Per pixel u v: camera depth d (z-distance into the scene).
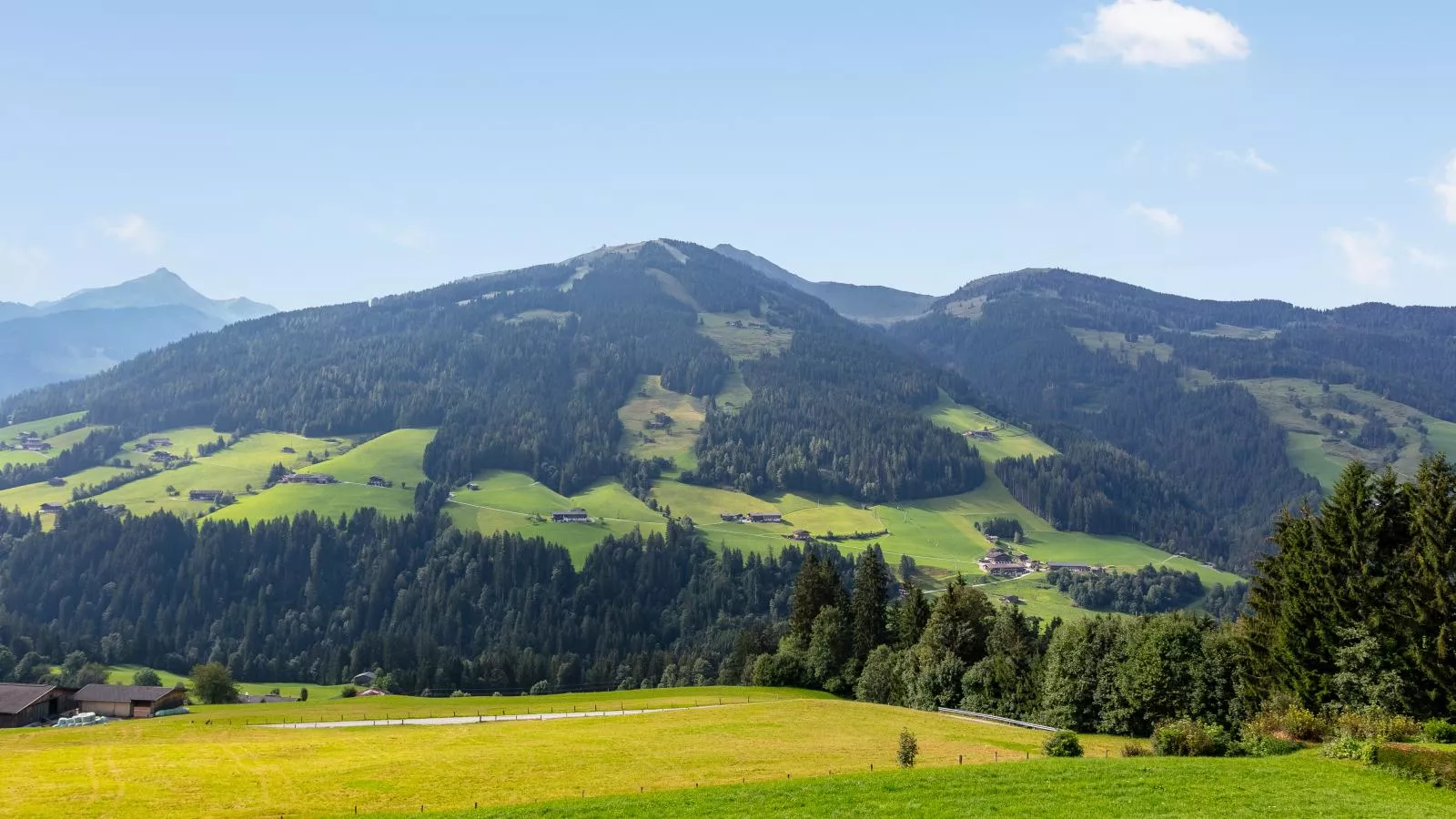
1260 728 62.03
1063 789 48.75
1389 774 49.41
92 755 70.81
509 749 73.50
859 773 57.91
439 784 60.97
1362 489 69.31
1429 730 54.66
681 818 47.34
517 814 50.12
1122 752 63.78
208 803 56.12
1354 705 64.31
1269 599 78.06
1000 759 67.12
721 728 84.12
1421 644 63.00
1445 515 63.50
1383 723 56.94
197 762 68.19
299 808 54.84
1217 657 78.69
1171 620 82.62
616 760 68.94
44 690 125.12
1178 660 79.44
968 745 75.00
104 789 59.56
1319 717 61.62
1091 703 84.56
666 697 114.69
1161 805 44.50
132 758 69.62
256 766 66.62
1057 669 87.25
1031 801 46.62
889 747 74.06
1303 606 69.50
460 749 73.62
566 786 60.00
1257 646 76.50
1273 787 47.09
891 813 45.97
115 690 132.00
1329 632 68.00
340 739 78.94
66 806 55.25
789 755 70.44
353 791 59.03
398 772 64.69
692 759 69.06
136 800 56.78
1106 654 85.00
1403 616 64.88
